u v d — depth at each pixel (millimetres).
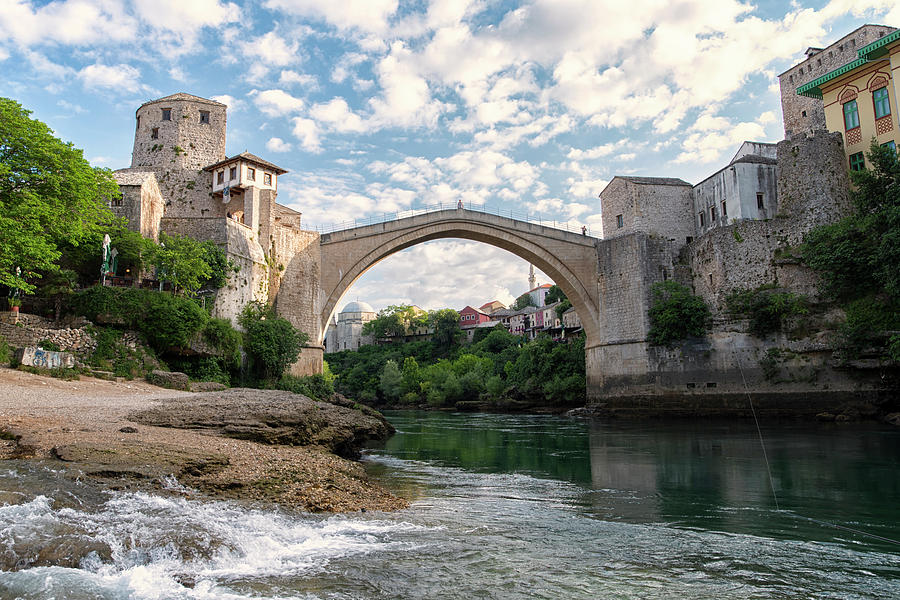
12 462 9883
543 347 61094
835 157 37156
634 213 46750
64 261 29812
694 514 11938
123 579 6594
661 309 43062
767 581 7785
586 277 49406
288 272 40500
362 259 44625
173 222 35000
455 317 97625
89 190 26141
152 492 9742
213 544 7871
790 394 36219
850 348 33656
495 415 57094
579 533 10219
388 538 9422
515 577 7711
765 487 14969
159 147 44875
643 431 32688
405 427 39969
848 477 16266
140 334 27531
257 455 13625
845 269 33844
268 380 34562
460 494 14117
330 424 21000
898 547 9508
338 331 135625
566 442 27641
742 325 38875
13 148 23500
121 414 15680
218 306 32688
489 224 48250
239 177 42125
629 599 6996
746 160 42750
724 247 41219
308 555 8250
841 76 37469
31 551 6707
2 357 21172
